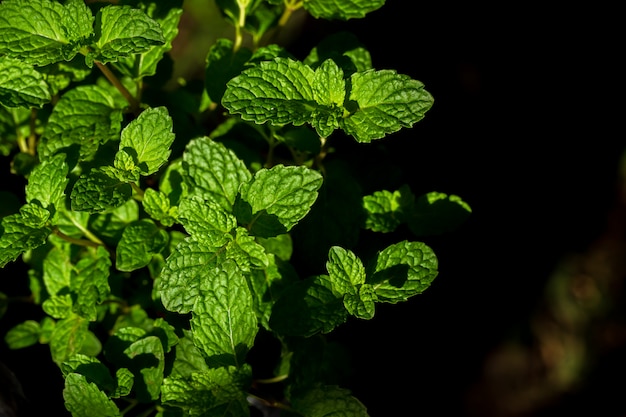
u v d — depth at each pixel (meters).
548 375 1.09
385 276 0.54
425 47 0.95
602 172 1.12
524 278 1.05
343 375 0.59
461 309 0.97
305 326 0.54
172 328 0.55
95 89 0.56
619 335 1.13
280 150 0.60
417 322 0.86
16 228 0.54
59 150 0.55
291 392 0.55
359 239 0.59
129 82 0.58
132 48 0.53
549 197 1.07
